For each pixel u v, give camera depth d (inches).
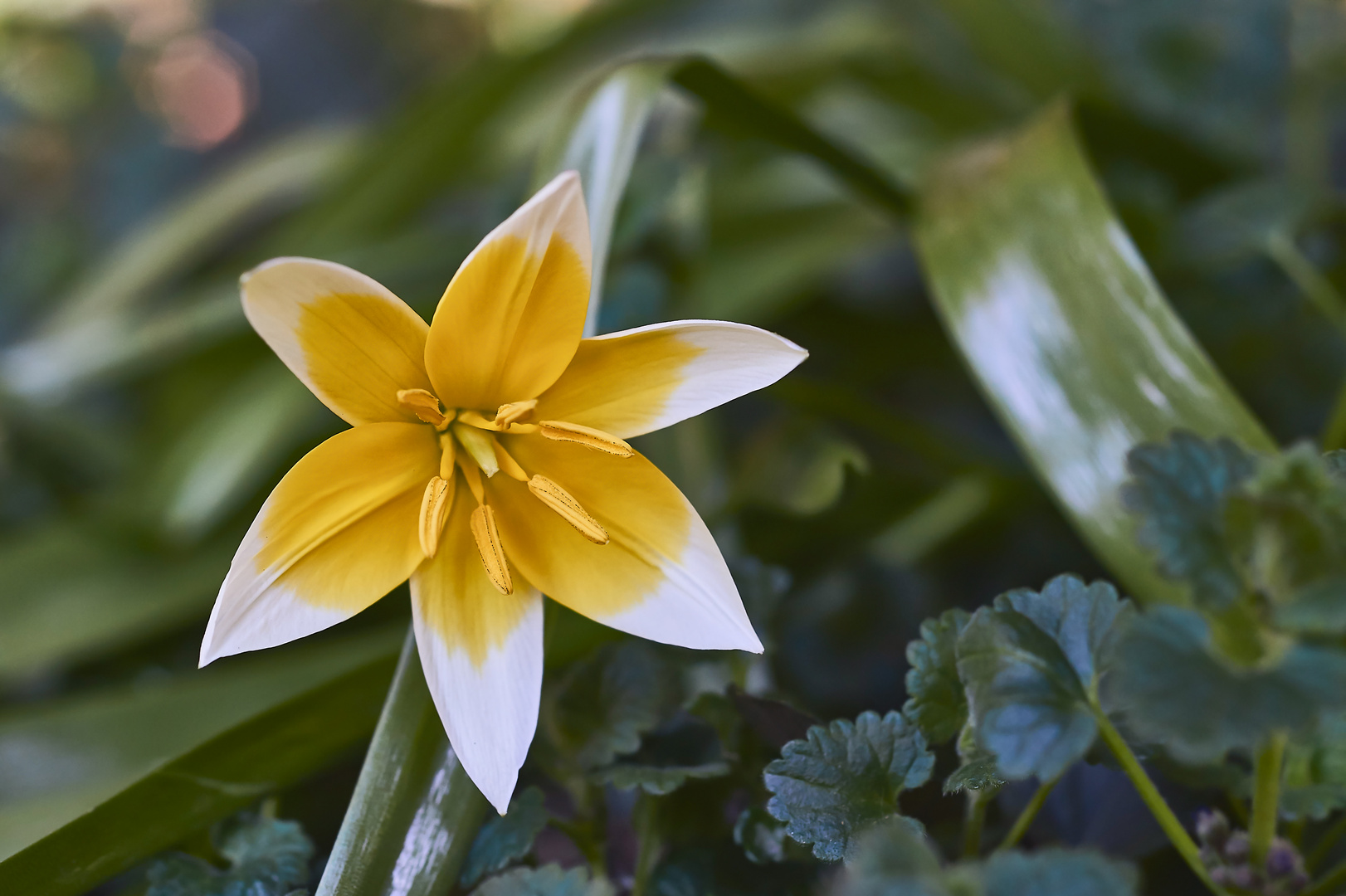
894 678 14.5
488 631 11.9
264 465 17.1
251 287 11.3
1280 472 10.8
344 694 12.7
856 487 15.2
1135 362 13.2
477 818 12.0
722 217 20.2
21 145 33.8
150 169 34.1
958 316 14.1
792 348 11.8
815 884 12.2
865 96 23.4
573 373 11.9
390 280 18.8
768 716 12.2
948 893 10.7
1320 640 10.8
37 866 12.0
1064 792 12.6
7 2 33.2
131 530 16.8
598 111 13.9
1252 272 19.1
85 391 21.5
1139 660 10.8
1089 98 16.8
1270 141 23.1
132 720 13.9
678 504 12.0
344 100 37.7
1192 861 11.4
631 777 12.2
